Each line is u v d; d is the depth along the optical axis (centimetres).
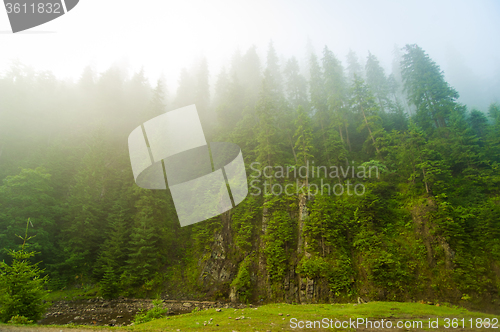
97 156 3553
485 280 1903
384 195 2836
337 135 3616
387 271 2150
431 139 3412
